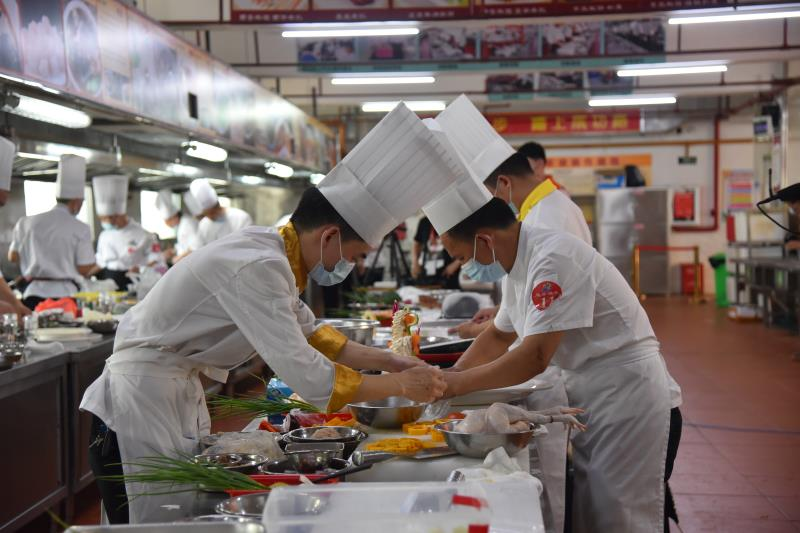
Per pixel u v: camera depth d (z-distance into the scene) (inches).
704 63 374.3
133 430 82.0
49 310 192.1
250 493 62.4
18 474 138.9
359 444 82.4
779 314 447.2
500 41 374.9
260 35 381.1
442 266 299.3
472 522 46.5
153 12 275.3
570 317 90.9
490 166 124.8
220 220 339.0
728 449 206.7
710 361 337.4
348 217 79.8
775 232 458.6
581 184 662.5
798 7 258.1
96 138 238.4
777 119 481.4
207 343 82.6
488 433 75.2
